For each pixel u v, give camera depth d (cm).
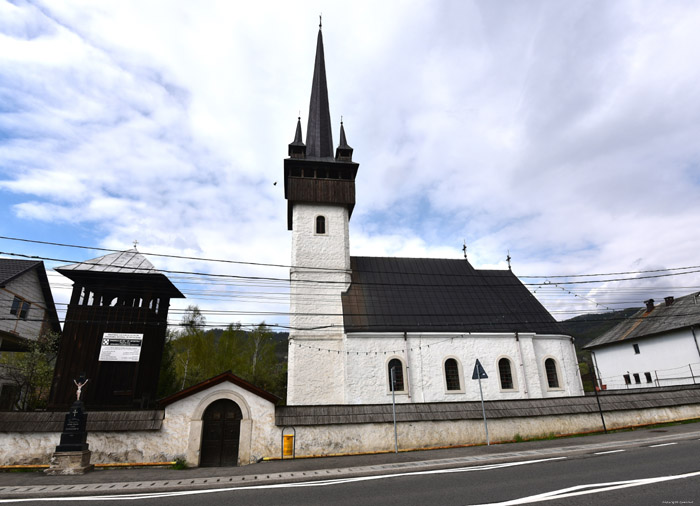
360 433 1658
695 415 2100
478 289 3159
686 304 3981
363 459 1477
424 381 2542
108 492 1057
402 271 3183
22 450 1468
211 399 1595
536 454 1372
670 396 2136
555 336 2828
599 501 755
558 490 856
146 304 2286
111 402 1969
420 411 1755
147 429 1521
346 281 2978
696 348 3588
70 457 1376
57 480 1238
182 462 1498
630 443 1493
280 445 1581
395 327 2662
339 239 3116
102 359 2027
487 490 896
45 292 3136
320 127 3675
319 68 4038
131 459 1493
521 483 946
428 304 2914
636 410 2011
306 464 1427
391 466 1285
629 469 1039
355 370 2512
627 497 773
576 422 1898
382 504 825
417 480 1055
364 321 2684
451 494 877
